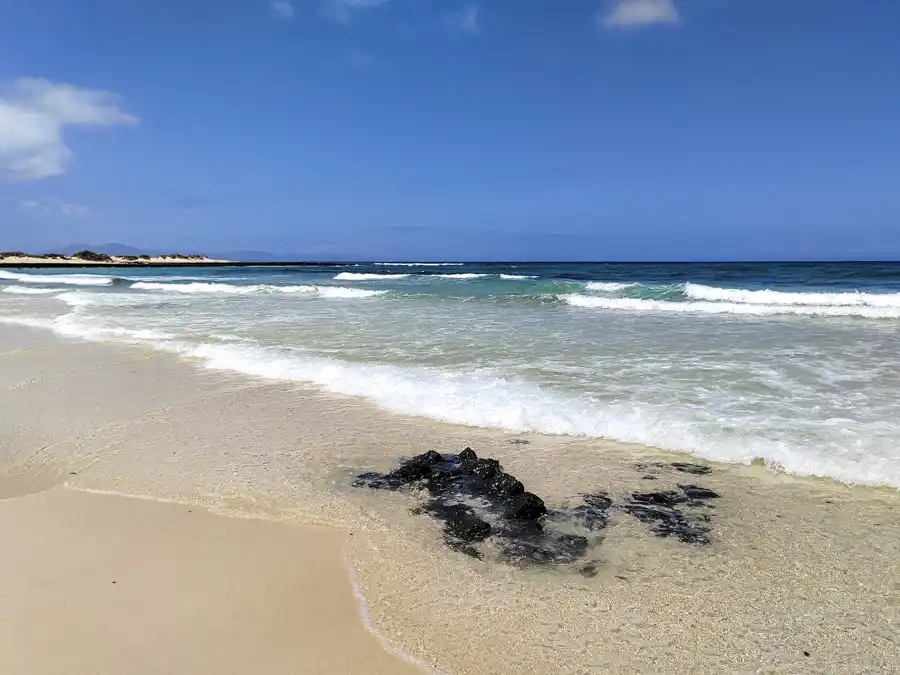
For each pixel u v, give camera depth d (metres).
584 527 3.81
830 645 2.69
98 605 3.00
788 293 18.16
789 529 3.73
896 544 3.52
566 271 50.31
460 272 51.03
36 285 34.34
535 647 2.71
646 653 2.66
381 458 5.06
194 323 13.41
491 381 7.34
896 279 27.03
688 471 4.66
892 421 5.60
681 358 8.74
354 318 14.12
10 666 2.54
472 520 3.88
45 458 5.21
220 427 5.96
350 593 3.13
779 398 6.48
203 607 3.00
